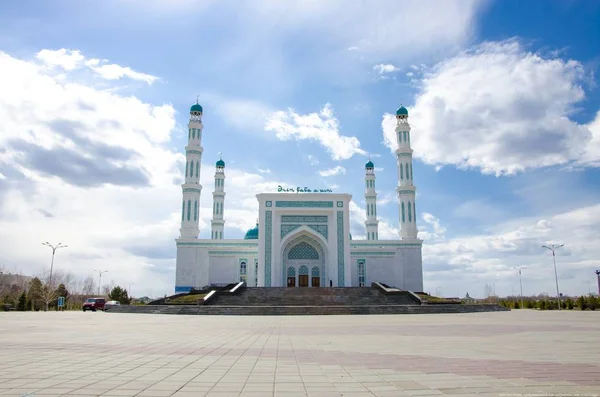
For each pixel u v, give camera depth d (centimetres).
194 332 1515
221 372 706
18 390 562
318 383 619
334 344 1132
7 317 2616
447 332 1498
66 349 995
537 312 3444
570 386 589
